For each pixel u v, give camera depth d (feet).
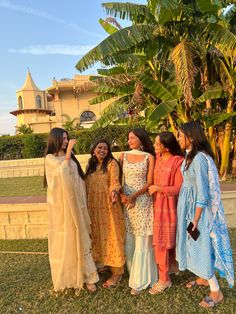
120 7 22.61
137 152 10.04
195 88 26.84
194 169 8.59
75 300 9.43
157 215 9.48
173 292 9.63
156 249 9.52
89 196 10.23
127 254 10.09
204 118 25.30
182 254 8.98
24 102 126.41
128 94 29.45
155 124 28.73
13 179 43.75
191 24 22.27
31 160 48.78
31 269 11.95
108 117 30.58
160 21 21.15
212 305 8.72
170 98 24.02
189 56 20.27
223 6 24.21
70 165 9.34
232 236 14.48
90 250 9.78
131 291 9.68
